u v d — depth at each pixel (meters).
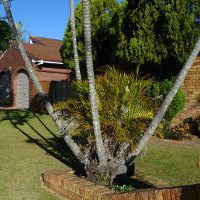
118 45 10.68
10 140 9.34
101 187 4.18
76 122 5.29
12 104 22.64
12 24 5.34
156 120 4.82
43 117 15.65
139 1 10.35
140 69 10.48
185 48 9.40
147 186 4.74
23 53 5.37
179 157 7.09
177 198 2.68
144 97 5.47
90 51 4.34
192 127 10.93
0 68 24.88
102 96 5.07
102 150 4.63
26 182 5.19
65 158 7.07
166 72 10.30
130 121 4.99
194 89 11.48
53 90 17.11
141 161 6.65
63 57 15.41
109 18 14.65
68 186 4.40
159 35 9.65
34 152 7.69
